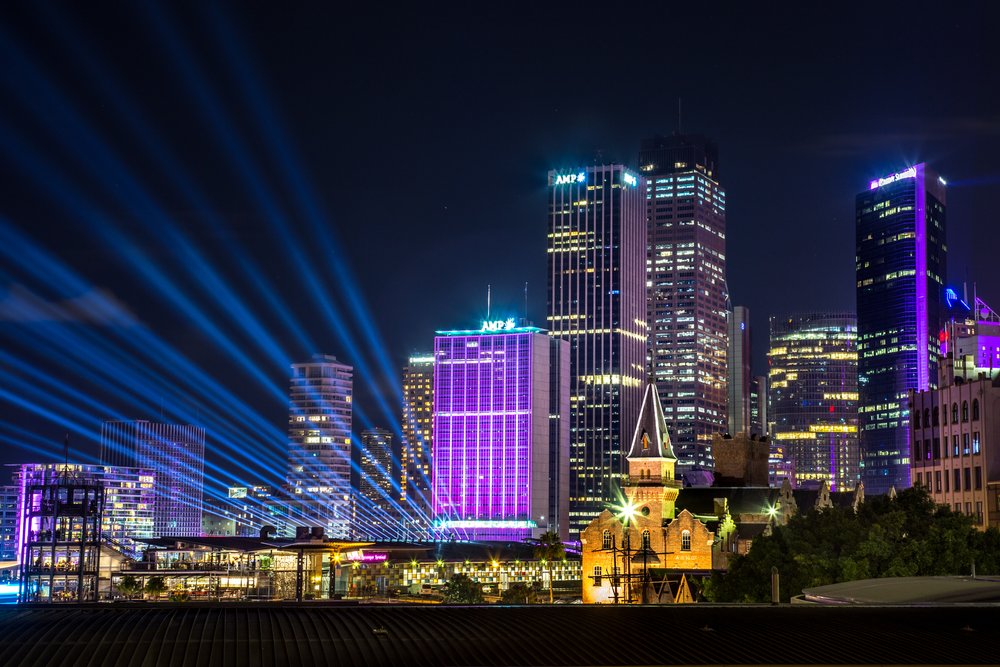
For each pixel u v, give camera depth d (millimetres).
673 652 78188
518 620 85688
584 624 84750
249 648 76250
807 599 120062
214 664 73188
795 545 178250
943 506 190875
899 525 177000
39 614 86562
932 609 92062
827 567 164250
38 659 73062
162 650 75438
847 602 110188
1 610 89000
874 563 167000
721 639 81562
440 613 87875
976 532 181125
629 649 78562
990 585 113938
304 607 90750
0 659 72812
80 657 73688
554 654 77250
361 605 92938
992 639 82625
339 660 74688
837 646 80375
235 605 92875
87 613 87312
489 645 78625
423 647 77812
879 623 86750
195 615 86312
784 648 79688
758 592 172000
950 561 168625
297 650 76250
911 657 78375
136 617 85188
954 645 80938
